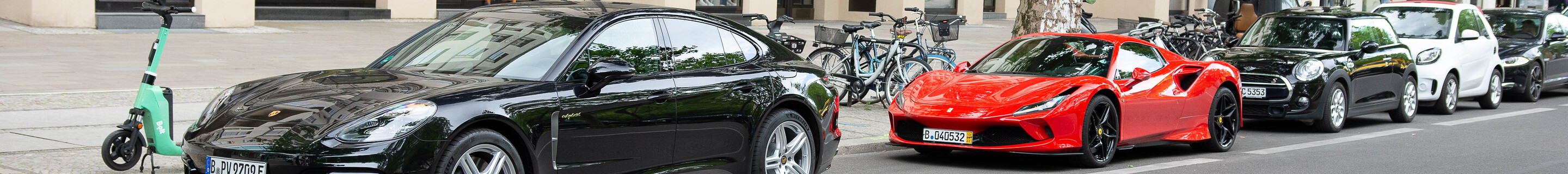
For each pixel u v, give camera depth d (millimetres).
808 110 5984
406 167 4137
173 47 15867
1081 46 7855
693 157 5277
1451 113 11672
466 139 4285
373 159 4105
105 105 8672
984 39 25062
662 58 5266
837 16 35844
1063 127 6980
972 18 34781
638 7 5418
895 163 7562
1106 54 7660
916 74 10375
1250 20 23406
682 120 5164
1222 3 30484
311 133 4207
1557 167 7652
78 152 6445
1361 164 7730
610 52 5086
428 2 27594
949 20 11531
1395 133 9797
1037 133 6984
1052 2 13367
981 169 7324
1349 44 10586
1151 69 7797
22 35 17109
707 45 5539
